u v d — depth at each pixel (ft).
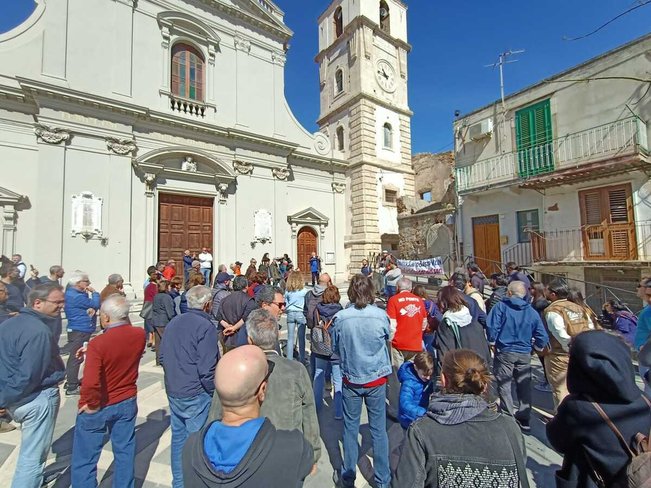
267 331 8.71
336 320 11.02
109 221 41.73
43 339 9.07
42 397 9.27
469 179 46.11
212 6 52.90
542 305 17.60
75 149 40.19
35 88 37.17
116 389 9.41
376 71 72.38
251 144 55.11
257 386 5.60
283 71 60.75
